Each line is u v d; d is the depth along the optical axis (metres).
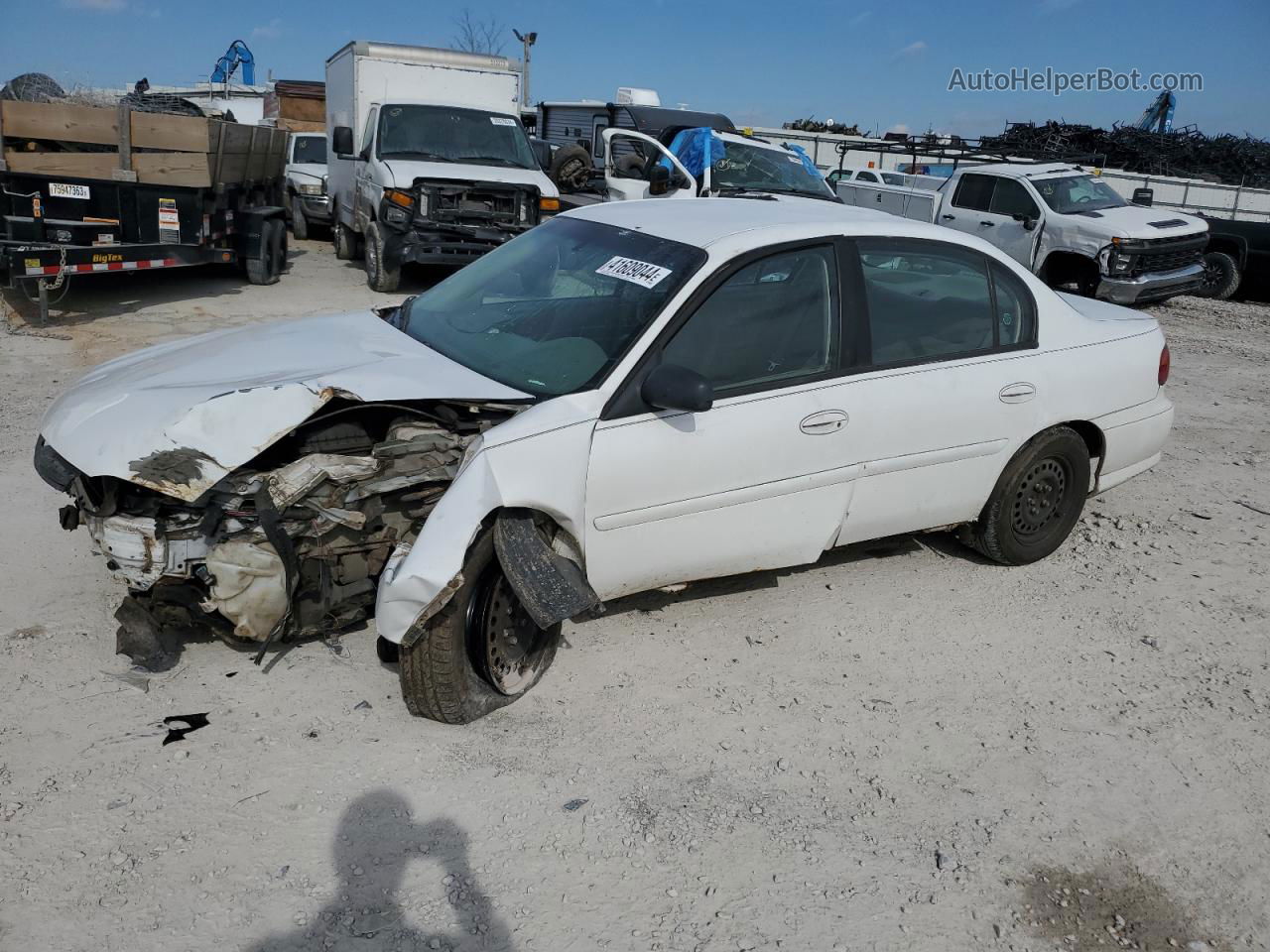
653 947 2.65
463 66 14.77
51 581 4.29
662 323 3.71
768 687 3.92
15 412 6.69
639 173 12.52
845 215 4.48
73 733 3.31
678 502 3.76
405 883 2.80
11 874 2.72
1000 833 3.19
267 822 2.99
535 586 3.25
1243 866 3.13
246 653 3.83
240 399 3.28
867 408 4.16
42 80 11.11
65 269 9.46
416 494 3.52
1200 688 4.13
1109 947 2.79
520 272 4.44
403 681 3.40
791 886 2.90
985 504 4.88
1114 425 5.11
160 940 2.56
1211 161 30.36
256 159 12.62
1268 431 8.21
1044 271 14.59
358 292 12.62
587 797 3.21
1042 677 4.14
